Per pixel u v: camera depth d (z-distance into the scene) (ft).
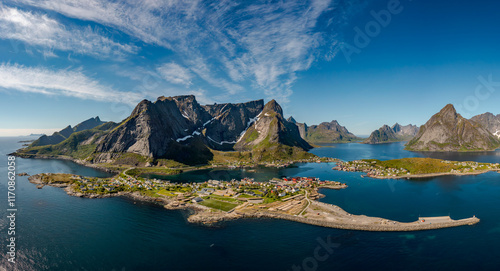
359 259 339.77
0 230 421.18
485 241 386.93
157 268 318.24
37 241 383.45
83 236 402.72
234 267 321.32
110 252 354.54
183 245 377.09
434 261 334.85
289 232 424.46
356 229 436.35
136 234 412.16
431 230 430.61
